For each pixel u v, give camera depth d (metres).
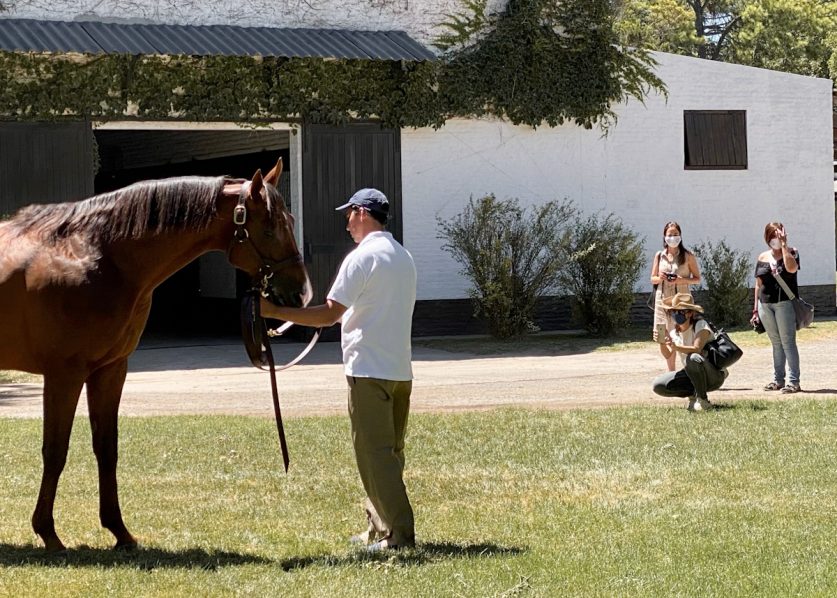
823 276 26.03
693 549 6.95
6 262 6.75
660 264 14.53
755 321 14.75
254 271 6.66
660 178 24.80
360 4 22.53
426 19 22.92
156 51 19.31
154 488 8.87
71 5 20.38
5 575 6.32
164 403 14.23
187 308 29.64
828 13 54.44
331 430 11.52
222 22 21.56
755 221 25.52
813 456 9.95
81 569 6.47
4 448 10.48
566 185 24.11
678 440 10.78
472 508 8.15
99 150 31.09
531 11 23.22
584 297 22.73
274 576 6.34
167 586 6.12
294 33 21.69
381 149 22.38
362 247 6.84
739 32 53.75
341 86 21.84
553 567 6.52
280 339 22.66
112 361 6.92
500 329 22.22
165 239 6.71
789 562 6.67
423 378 16.64
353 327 6.86
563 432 11.30
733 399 13.62
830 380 15.64
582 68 23.80
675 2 50.91
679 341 12.72
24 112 19.69
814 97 25.77
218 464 9.82
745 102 25.36
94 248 6.72
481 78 22.92
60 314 6.60
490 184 23.45
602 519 7.76
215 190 6.72
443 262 23.11
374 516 7.16
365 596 5.96
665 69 24.70
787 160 25.69
